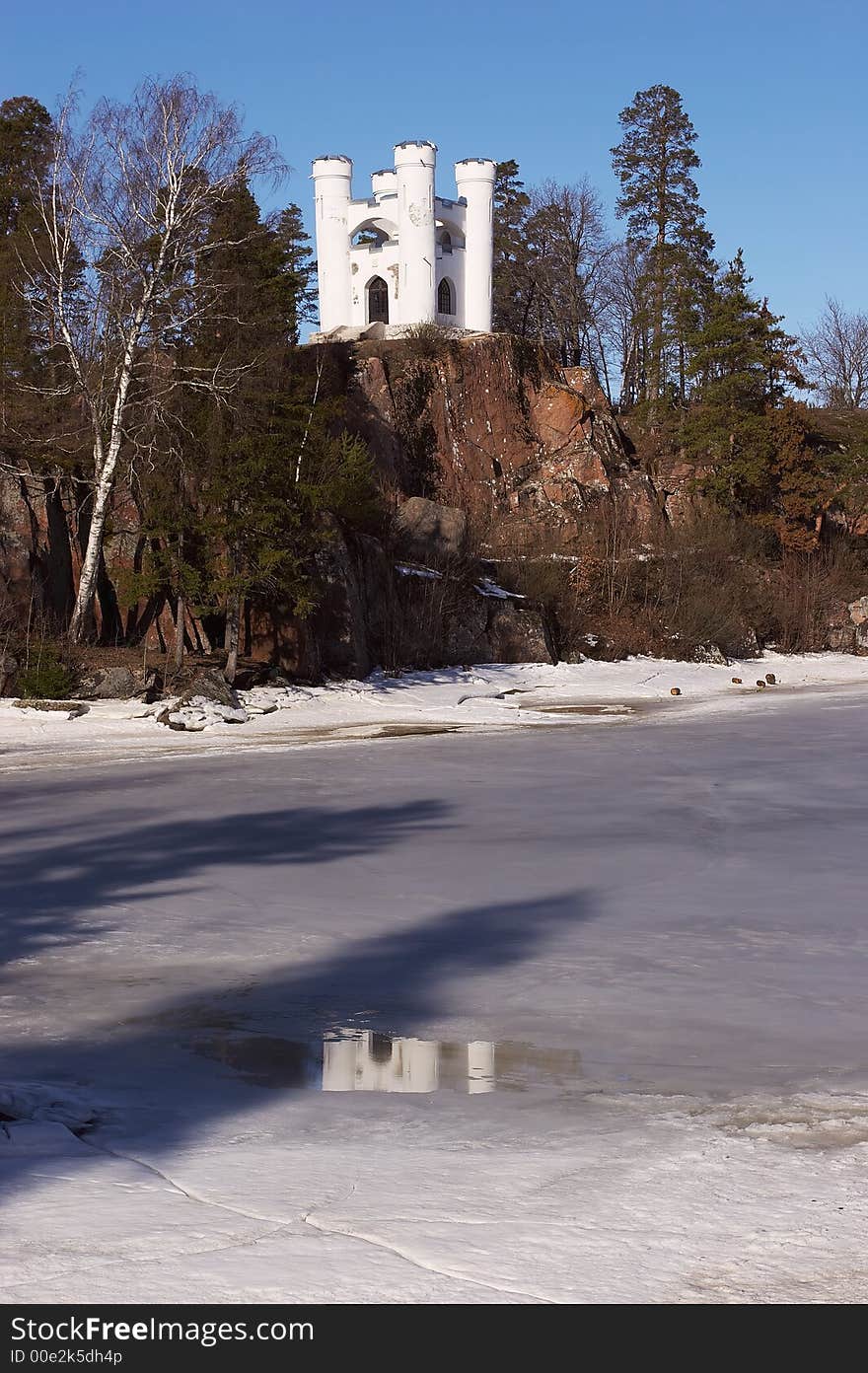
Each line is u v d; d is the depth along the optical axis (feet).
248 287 123.75
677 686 156.66
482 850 51.16
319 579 137.39
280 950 34.78
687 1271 13.92
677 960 33.35
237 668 125.39
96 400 122.31
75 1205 15.93
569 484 220.84
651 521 223.92
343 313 252.01
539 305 317.22
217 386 119.75
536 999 29.58
